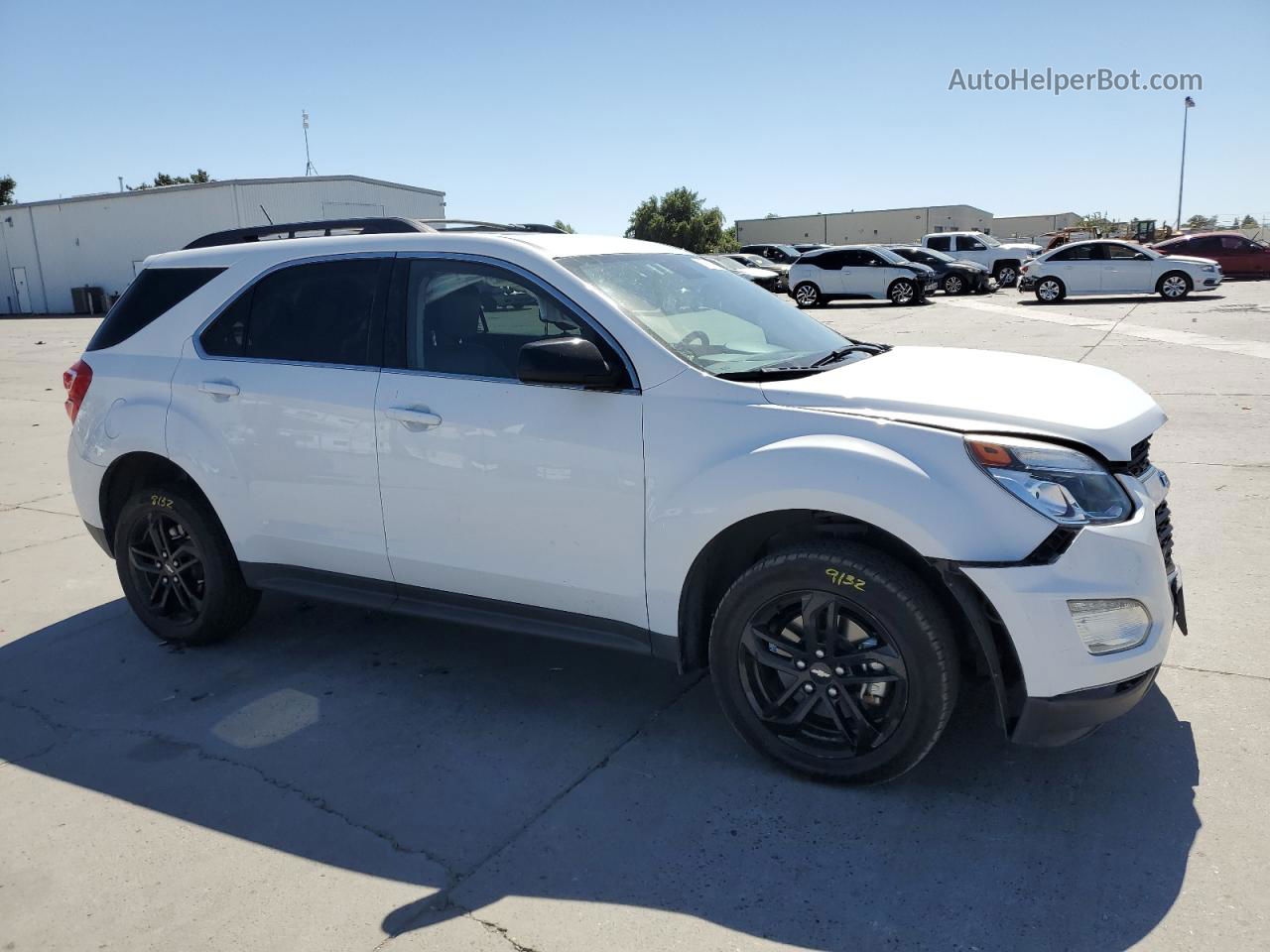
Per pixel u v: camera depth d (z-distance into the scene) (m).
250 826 3.04
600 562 3.32
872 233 78.88
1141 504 2.87
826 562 2.92
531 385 3.38
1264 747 3.20
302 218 39.22
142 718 3.82
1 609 5.11
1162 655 2.86
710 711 3.69
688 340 3.40
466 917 2.57
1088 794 2.99
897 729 2.94
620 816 3.01
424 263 3.71
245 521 4.08
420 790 3.21
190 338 4.22
